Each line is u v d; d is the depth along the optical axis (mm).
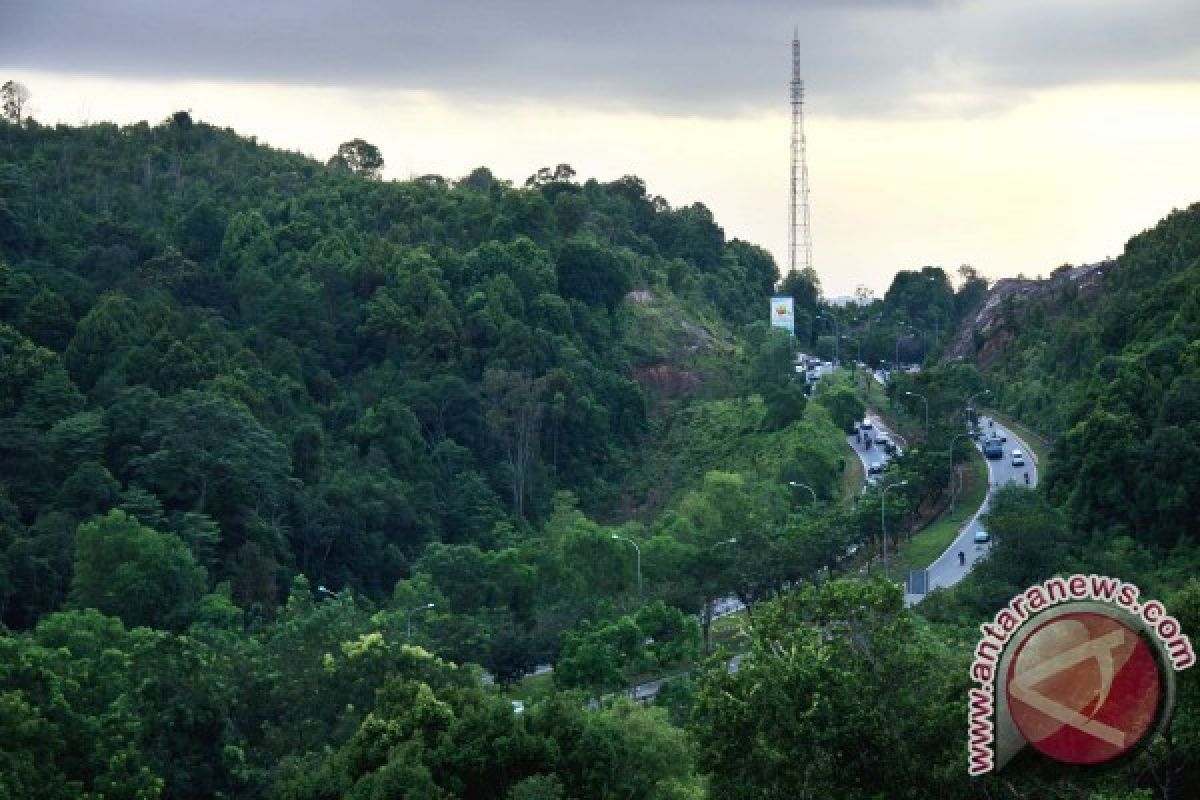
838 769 76125
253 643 139375
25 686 109562
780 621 83000
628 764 95312
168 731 113875
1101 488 176750
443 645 153625
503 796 92188
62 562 185375
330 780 94750
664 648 157125
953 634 126375
